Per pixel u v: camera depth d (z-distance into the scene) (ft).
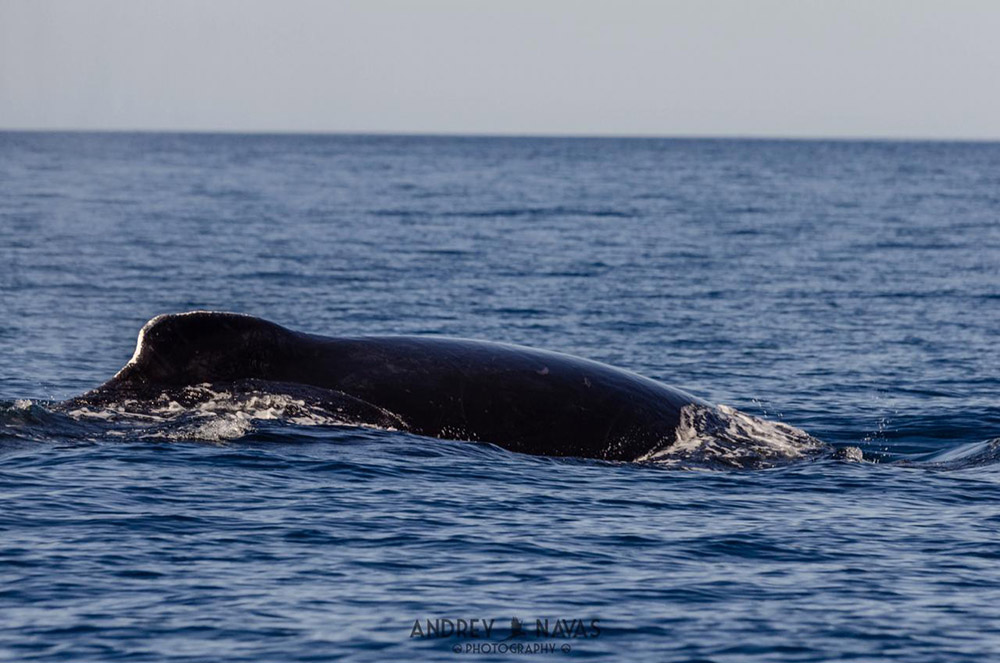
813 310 494.59
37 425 201.46
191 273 571.28
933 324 459.73
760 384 330.13
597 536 165.17
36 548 151.84
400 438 208.23
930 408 295.89
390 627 131.44
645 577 148.97
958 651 128.36
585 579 147.74
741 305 506.07
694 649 127.75
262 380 215.10
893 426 276.82
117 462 189.67
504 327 430.61
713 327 441.68
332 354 220.43
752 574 151.02
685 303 508.94
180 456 193.98
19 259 604.08
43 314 426.51
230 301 481.46
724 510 181.16
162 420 207.31
